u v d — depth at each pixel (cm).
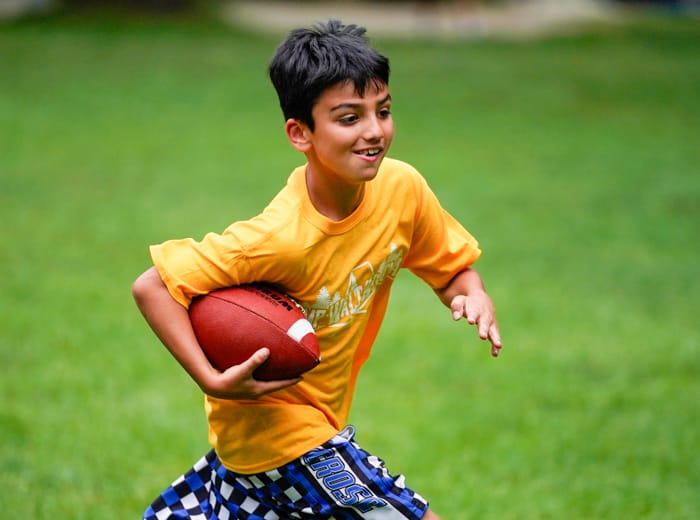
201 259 827
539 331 2008
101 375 1723
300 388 883
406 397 1680
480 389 1717
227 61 5606
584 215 2989
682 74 5562
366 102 801
